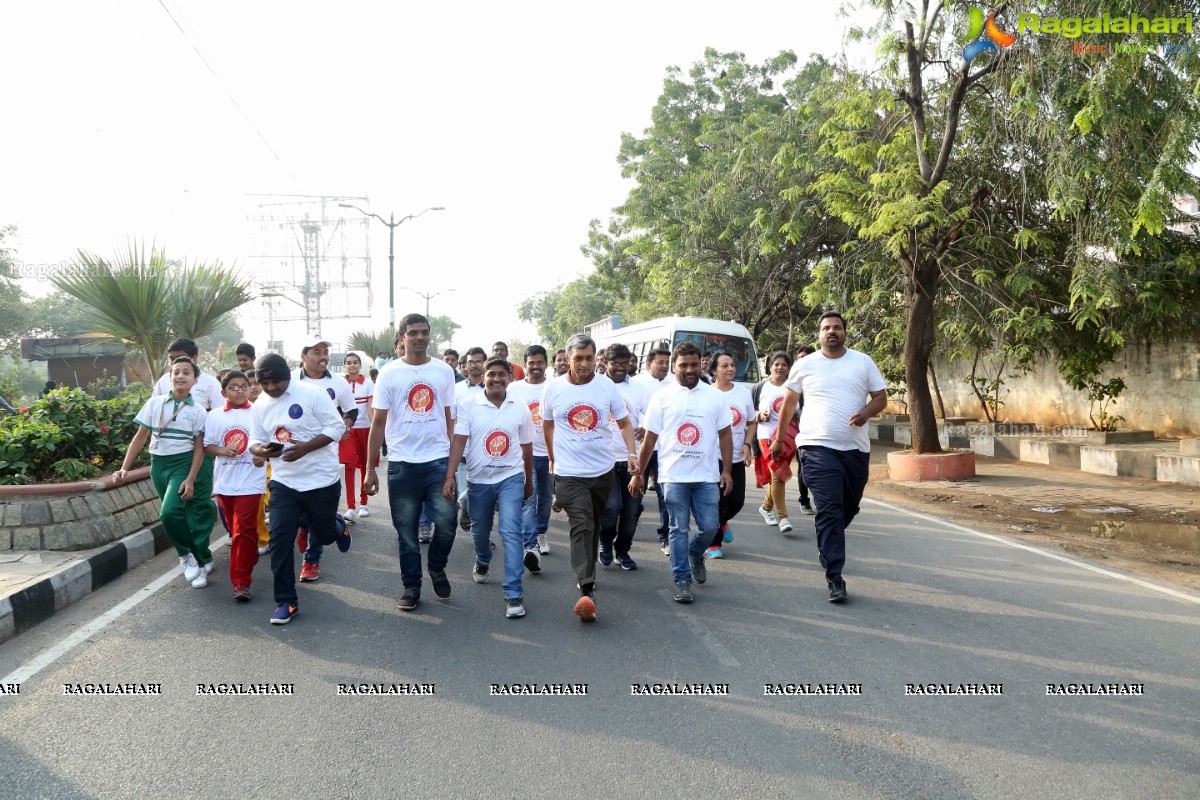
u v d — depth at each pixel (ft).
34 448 23.99
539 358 24.58
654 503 34.96
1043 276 43.04
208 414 20.52
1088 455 43.01
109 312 36.50
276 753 11.71
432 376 18.99
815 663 15.10
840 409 19.42
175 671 14.96
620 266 98.48
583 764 11.31
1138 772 10.91
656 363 25.91
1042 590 20.07
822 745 11.81
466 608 18.95
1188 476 37.24
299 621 17.92
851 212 40.83
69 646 16.34
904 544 25.70
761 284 68.13
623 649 16.01
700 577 20.54
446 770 11.17
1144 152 31.89
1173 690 13.64
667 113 83.15
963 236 42.91
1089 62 31.81
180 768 11.27
